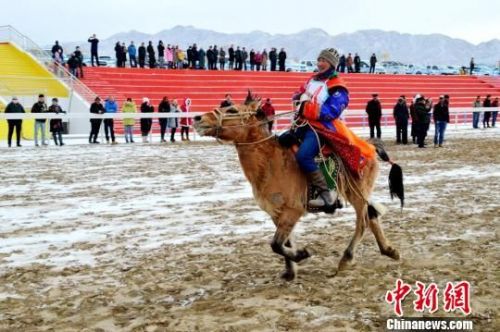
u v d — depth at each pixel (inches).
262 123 248.5
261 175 247.9
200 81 1440.7
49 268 288.8
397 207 420.5
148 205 438.0
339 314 219.8
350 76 1680.6
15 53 1322.6
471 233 339.6
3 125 999.0
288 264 262.2
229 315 222.1
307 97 257.3
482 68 2383.1
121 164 668.1
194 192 490.0
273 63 1675.7
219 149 844.6
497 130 1259.8
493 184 518.3
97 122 933.2
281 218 249.6
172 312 227.6
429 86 1760.6
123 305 237.8
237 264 289.0
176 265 289.4
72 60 1273.4
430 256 293.9
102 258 304.5
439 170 617.3
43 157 732.0
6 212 418.0
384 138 1048.8
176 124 992.9
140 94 1305.4
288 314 220.4
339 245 320.2
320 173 251.1
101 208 429.4
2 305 240.2
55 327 216.1
